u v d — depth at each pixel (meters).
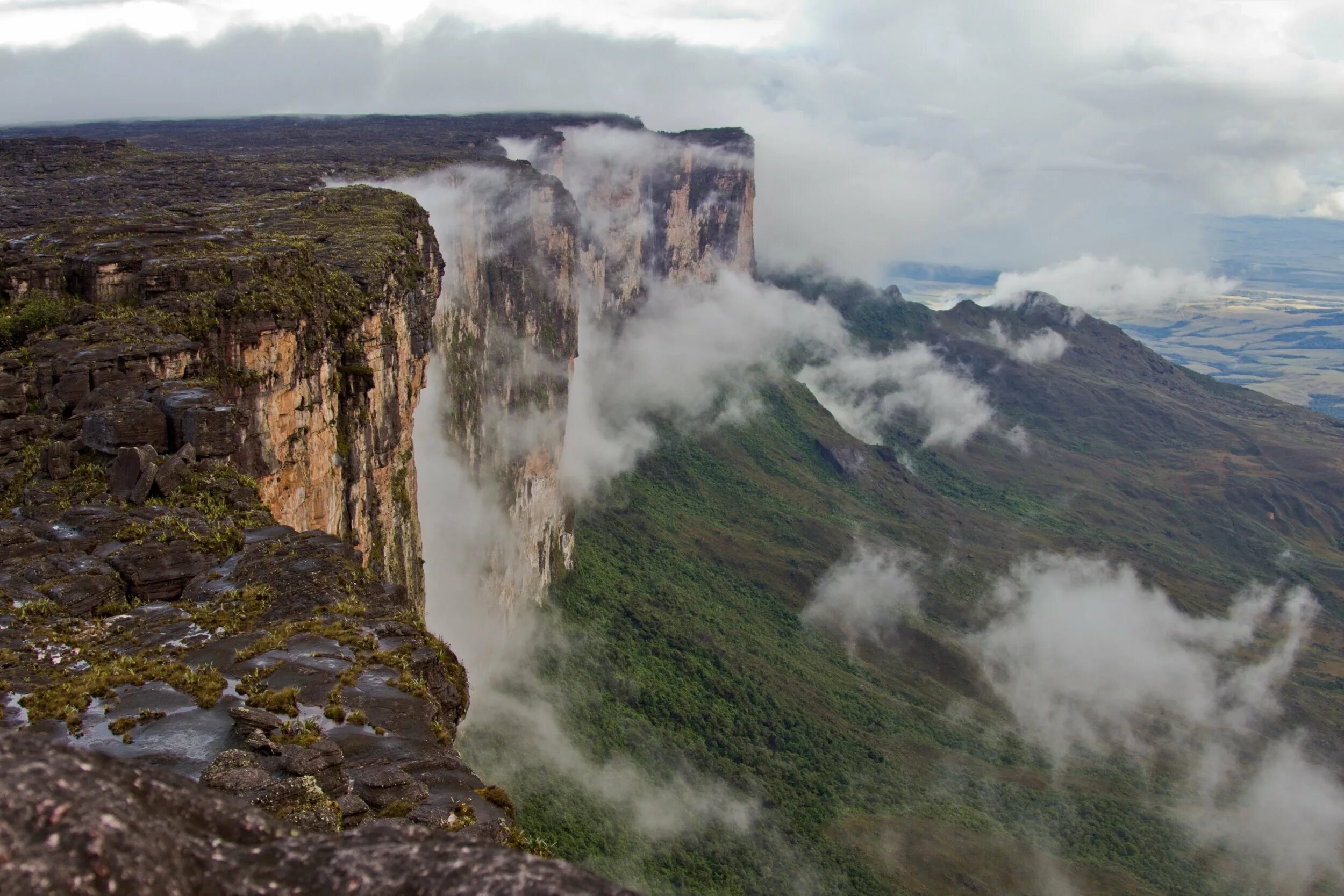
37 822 9.79
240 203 83.75
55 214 73.75
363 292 58.69
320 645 26.06
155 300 47.50
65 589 28.41
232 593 29.53
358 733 22.27
